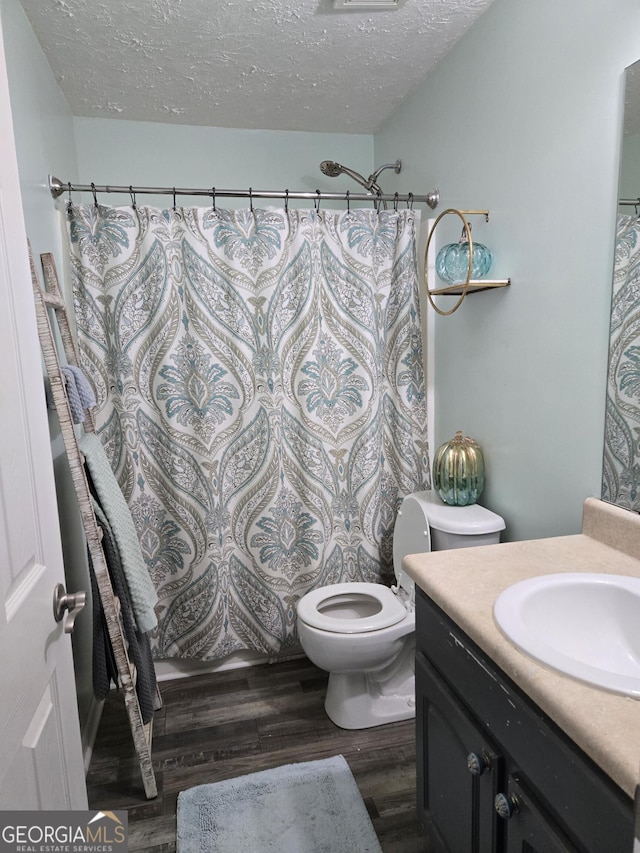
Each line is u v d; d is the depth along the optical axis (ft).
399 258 7.23
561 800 2.65
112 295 6.54
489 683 3.29
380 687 6.56
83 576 6.61
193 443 6.95
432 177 7.11
